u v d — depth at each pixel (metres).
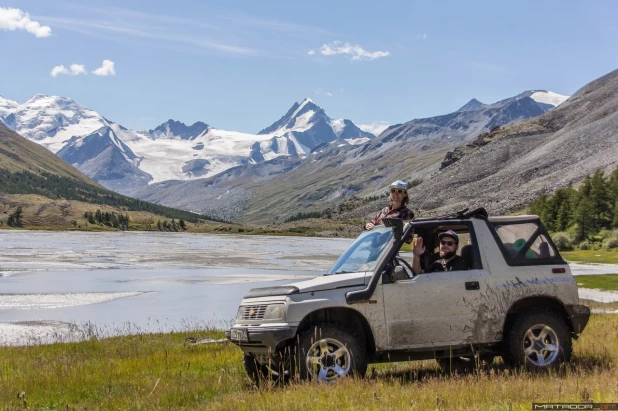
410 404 7.57
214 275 61.47
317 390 8.51
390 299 9.81
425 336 9.89
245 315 10.18
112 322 29.77
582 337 14.74
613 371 9.60
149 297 41.78
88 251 108.31
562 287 10.52
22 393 9.72
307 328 9.74
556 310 10.70
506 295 10.26
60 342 20.61
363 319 9.76
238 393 9.34
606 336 14.59
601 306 30.94
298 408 7.77
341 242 188.12
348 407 7.65
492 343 10.13
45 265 72.69
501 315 10.18
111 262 80.25
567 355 10.27
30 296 41.88
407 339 9.81
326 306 9.65
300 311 9.62
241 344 10.06
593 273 63.00
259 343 9.70
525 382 8.78
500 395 8.08
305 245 156.75
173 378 11.45
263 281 54.44
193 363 13.38
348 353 9.42
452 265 10.32
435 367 11.72
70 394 10.52
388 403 7.74
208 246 141.88
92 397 10.33
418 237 10.53
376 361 9.90
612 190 144.88
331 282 9.84
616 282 47.97
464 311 10.05
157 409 8.87
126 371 12.70
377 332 9.73
